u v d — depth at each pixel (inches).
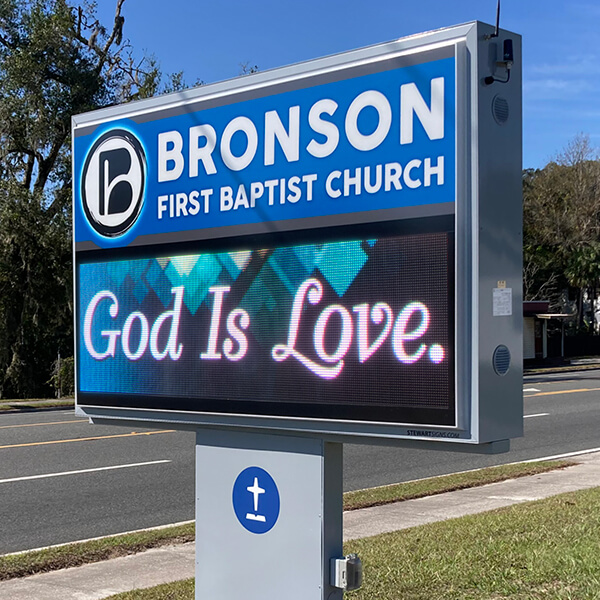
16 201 1068.5
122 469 435.5
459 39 136.3
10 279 1087.6
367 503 341.7
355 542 259.3
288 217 157.6
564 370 1448.1
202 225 171.2
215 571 166.9
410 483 391.5
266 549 158.9
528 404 784.9
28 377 1130.0
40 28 1111.6
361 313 146.9
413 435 140.5
